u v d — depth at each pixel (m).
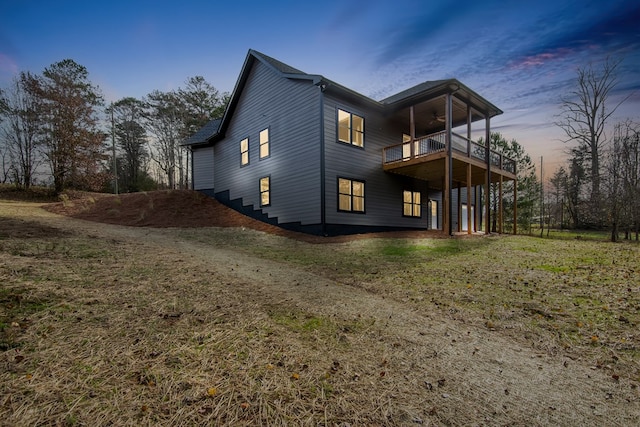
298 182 12.52
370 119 13.62
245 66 15.23
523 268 6.33
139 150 36.03
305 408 1.95
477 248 8.98
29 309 2.96
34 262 4.57
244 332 2.99
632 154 13.84
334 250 8.59
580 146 22.70
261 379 2.24
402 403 2.06
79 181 20.19
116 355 2.39
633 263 6.94
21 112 19.78
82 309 3.13
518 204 24.34
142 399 1.92
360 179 12.98
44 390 1.91
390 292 4.68
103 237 7.99
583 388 2.33
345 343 2.93
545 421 1.93
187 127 33.28
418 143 14.74
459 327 3.45
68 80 20.19
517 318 3.73
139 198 16.31
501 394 2.22
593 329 3.41
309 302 4.05
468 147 12.76
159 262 5.67
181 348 2.58
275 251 8.37
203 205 16.88
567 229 23.58
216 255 7.16
